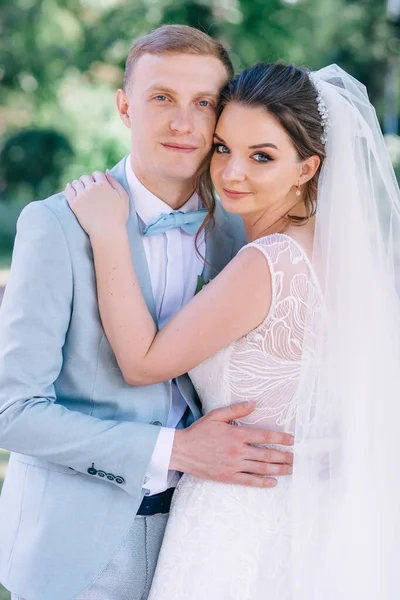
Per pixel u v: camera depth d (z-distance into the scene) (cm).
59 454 215
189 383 240
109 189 225
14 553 224
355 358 220
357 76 1525
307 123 225
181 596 217
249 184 227
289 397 224
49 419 214
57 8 1466
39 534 220
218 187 234
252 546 217
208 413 224
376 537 216
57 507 221
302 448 217
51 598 217
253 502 220
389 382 224
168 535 226
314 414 221
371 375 221
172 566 221
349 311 222
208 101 229
